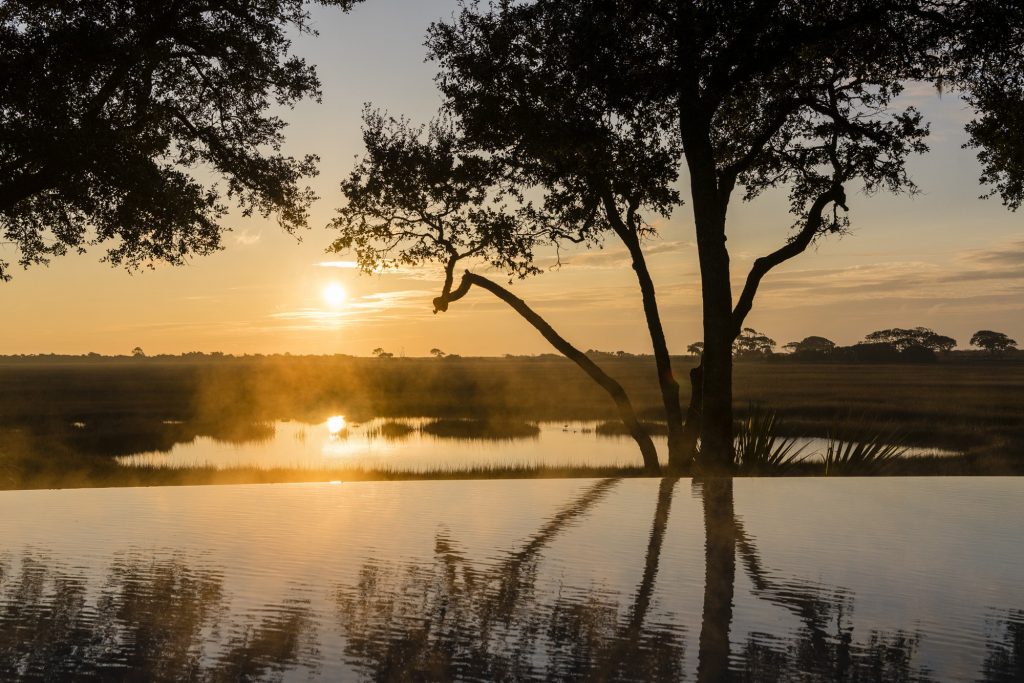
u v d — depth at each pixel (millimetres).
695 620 1534
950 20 11891
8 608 1567
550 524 2443
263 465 25766
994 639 1441
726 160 15219
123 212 14922
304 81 17141
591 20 11914
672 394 14203
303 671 1240
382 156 15711
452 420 48000
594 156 13359
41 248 15680
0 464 23938
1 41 12930
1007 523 2539
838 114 13883
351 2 16516
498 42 13953
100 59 13344
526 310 15453
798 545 2215
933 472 14227
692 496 2973
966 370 130875
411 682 1194
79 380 93688
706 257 12094
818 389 68938
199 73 16859
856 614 1576
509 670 1258
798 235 12984
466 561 1982
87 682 1180
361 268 16266
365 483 3199
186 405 56969
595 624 1506
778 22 11219
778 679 1234
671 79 11469
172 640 1381
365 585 1764
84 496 2865
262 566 1921
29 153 13078
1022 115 12977
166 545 2121
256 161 17484
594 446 32812
